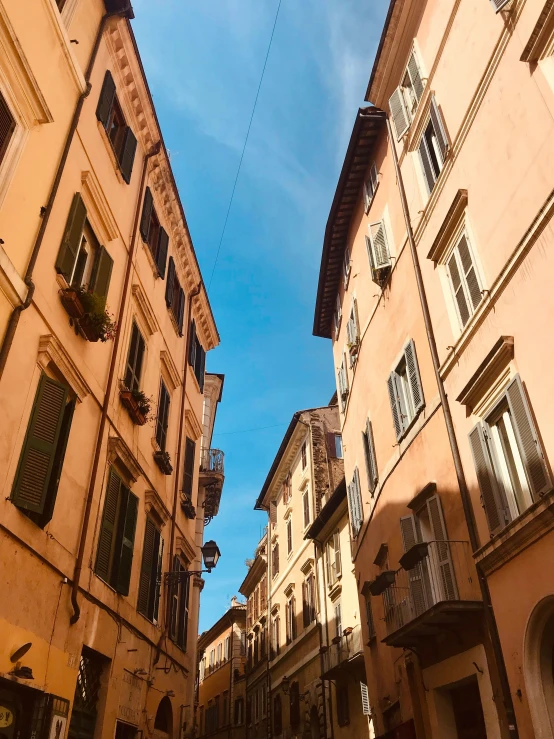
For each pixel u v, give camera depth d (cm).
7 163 844
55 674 859
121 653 1141
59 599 906
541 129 964
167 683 1466
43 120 947
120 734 1162
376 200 1803
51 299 952
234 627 4409
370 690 1666
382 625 1530
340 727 2175
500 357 996
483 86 1156
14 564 784
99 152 1233
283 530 3462
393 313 1587
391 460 1530
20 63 882
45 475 847
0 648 725
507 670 921
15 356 824
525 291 966
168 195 1723
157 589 1421
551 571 830
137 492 1330
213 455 2452
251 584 4212
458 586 1084
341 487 2267
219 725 4291
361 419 1888
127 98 1448
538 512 843
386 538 1523
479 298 1110
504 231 1052
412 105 1533
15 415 814
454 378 1193
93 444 1093
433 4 1427
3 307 812
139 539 1316
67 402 1000
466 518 1081
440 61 1375
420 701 1241
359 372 1916
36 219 922
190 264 1977
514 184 1032
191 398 1989
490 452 1027
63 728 855
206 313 2209
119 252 1320
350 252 2077
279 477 3681
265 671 3400
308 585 2808
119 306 1286
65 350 971
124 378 1293
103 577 1081
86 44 1216
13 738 761
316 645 2555
